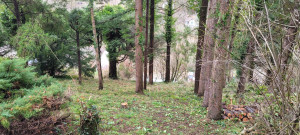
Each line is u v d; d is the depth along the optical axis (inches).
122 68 967.0
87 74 706.2
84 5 507.8
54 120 152.9
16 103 146.6
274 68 96.7
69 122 185.2
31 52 376.2
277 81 98.6
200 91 406.3
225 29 189.9
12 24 471.5
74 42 610.9
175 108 302.8
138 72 432.8
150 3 560.4
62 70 703.1
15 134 137.6
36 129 141.9
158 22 705.6
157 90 505.7
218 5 206.2
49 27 456.1
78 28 501.7
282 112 101.3
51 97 159.6
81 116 165.6
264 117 121.1
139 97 383.6
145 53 489.4
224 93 327.6
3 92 161.9
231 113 232.1
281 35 100.2
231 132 194.2
